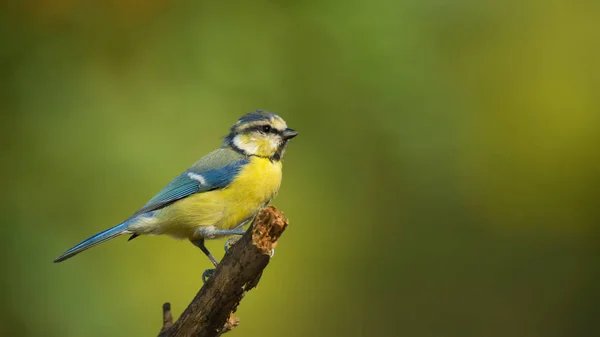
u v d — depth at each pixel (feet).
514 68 41.37
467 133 39.83
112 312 34.37
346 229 39.24
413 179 39.81
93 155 34.91
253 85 37.42
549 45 41.91
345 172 39.01
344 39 37.42
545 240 42.60
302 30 37.63
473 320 41.96
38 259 33.78
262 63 37.47
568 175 42.11
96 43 36.91
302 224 38.14
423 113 38.52
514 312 42.06
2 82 35.29
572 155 41.93
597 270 42.75
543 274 42.37
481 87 40.86
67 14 36.70
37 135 34.99
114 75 36.73
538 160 41.83
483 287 42.14
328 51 37.70
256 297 37.37
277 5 37.88
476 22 39.99
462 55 40.22
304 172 38.45
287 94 37.93
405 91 37.88
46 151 34.83
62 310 33.63
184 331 21.94
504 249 42.32
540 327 42.19
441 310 41.22
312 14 37.40
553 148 41.86
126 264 35.14
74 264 34.30
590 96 41.73
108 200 34.83
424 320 41.50
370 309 40.45
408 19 37.68
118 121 35.63
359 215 39.47
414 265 41.29
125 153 34.99
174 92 36.60
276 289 37.60
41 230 34.14
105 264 34.81
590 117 41.70
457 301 41.39
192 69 36.99
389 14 37.42
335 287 39.17
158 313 35.04
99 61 36.86
